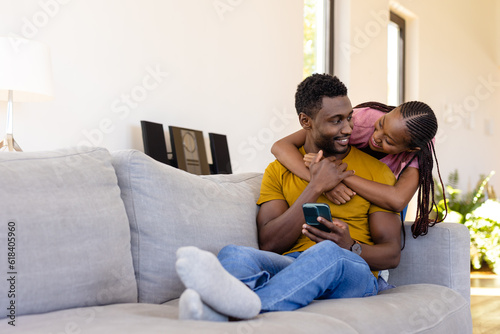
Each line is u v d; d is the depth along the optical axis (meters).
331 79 1.79
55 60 2.55
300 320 1.12
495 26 7.70
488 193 7.00
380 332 1.25
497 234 5.34
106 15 2.79
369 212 1.82
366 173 1.86
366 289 1.56
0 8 2.32
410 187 1.82
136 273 1.51
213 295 1.07
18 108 2.42
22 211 1.20
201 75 3.38
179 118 3.23
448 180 6.29
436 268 1.87
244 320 1.14
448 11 6.59
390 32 5.83
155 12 3.06
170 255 1.54
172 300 1.54
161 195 1.58
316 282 1.35
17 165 1.27
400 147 1.80
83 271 1.28
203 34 3.39
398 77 5.97
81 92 2.67
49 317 1.13
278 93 4.07
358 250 1.63
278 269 1.50
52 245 1.23
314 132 1.83
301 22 4.33
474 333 2.71
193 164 3.14
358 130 1.96
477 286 4.30
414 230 1.90
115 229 1.40
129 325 1.02
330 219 1.59
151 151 2.86
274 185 1.95
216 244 1.68
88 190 1.37
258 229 1.90
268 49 3.96
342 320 1.22
